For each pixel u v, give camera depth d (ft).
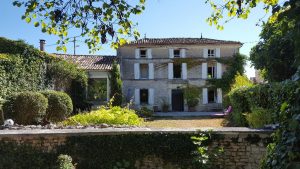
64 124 36.04
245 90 41.14
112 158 24.70
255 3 13.50
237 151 24.72
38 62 65.57
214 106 103.60
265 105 33.22
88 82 92.84
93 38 13.20
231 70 102.89
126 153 24.81
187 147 24.77
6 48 60.23
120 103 89.56
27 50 61.72
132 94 105.09
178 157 24.80
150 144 24.91
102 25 12.60
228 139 24.81
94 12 12.21
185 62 104.63
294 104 10.79
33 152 23.80
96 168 24.53
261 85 34.99
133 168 24.79
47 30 12.57
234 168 24.66
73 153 24.36
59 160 22.43
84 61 98.89
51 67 70.64
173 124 58.39
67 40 13.01
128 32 13.17
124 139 24.85
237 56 103.04
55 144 24.23
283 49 52.08
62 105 50.39
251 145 24.58
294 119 9.79
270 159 11.46
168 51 105.50
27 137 23.80
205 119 71.00
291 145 9.90
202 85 104.06
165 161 24.89
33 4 11.62
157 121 65.72
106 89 93.40
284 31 8.92
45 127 29.78
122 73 105.09
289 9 8.04
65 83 76.74
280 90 26.40
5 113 43.68
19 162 23.58
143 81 105.29
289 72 53.47
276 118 26.89
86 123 35.60
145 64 106.63
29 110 44.29
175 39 111.24
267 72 57.21
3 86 52.54
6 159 23.43
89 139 24.59
